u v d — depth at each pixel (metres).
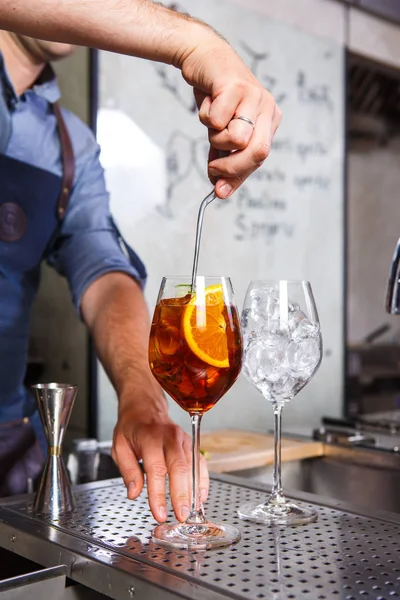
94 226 1.68
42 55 1.66
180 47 0.88
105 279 1.56
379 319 4.48
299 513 0.88
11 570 0.91
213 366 0.78
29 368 2.56
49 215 1.67
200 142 2.73
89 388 2.44
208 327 0.78
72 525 0.85
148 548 0.76
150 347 0.83
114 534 0.81
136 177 2.55
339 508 0.92
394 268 1.19
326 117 3.17
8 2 0.84
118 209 2.52
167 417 1.00
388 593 0.63
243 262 2.88
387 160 4.46
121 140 2.51
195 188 2.72
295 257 3.06
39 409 0.91
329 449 1.54
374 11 3.34
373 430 1.75
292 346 0.88
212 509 0.91
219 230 2.80
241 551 0.74
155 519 0.82
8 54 1.64
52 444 0.92
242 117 0.85
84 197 1.71
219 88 0.85
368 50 3.35
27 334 1.71
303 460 1.55
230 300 0.81
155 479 0.86
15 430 1.65
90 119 2.43
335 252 3.20
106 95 2.46
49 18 0.86
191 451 0.92
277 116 0.93
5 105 1.60
